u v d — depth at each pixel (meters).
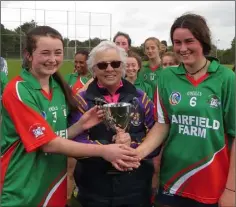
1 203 2.02
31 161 2.01
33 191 2.02
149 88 5.02
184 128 2.11
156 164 2.77
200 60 2.06
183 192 2.19
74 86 5.34
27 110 1.94
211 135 2.05
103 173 2.17
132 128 2.25
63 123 2.12
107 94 2.28
